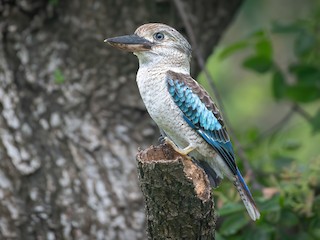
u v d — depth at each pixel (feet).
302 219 35.63
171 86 29.76
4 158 34.96
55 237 34.86
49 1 36.73
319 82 43.68
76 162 35.70
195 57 39.83
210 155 30.55
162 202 24.14
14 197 34.73
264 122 62.03
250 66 43.01
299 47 42.80
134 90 37.19
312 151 55.88
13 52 36.63
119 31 37.24
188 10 38.83
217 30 40.40
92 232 34.94
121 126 36.94
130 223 35.32
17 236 34.55
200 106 30.09
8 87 35.91
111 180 35.73
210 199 24.52
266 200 33.32
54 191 35.17
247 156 40.98
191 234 24.44
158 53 30.35
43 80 36.50
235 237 34.55
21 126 35.50
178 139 30.58
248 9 55.11
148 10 37.65
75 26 36.94
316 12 46.03
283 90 43.52
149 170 23.98
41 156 35.47
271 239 35.04
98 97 36.86
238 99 62.13
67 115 36.32
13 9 36.60
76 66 36.91
